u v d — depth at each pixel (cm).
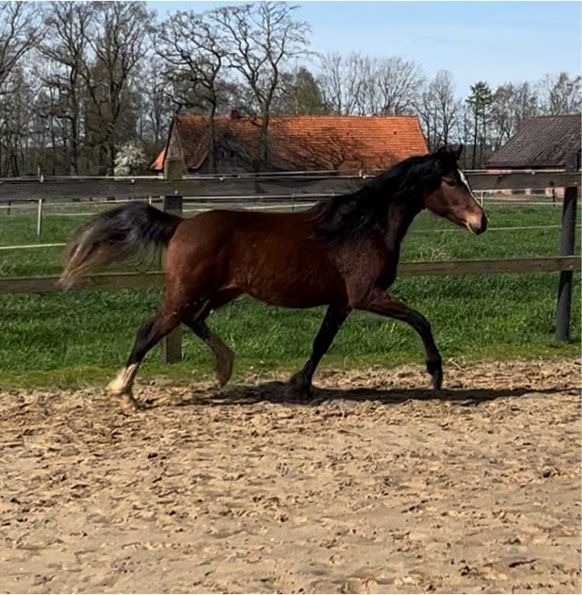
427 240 1883
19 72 6588
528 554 446
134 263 805
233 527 480
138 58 6650
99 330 1002
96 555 444
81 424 681
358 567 428
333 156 6019
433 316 1103
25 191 787
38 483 552
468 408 738
